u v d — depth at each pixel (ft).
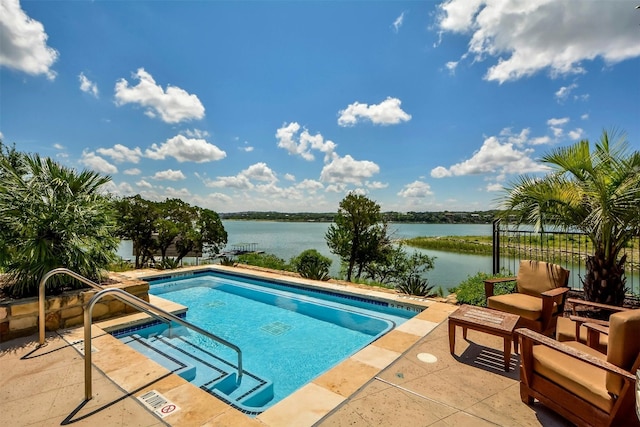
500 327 11.84
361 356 13.03
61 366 11.56
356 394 10.12
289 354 17.44
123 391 9.89
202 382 13.02
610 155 18.22
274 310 25.43
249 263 46.39
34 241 16.34
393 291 26.63
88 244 18.02
